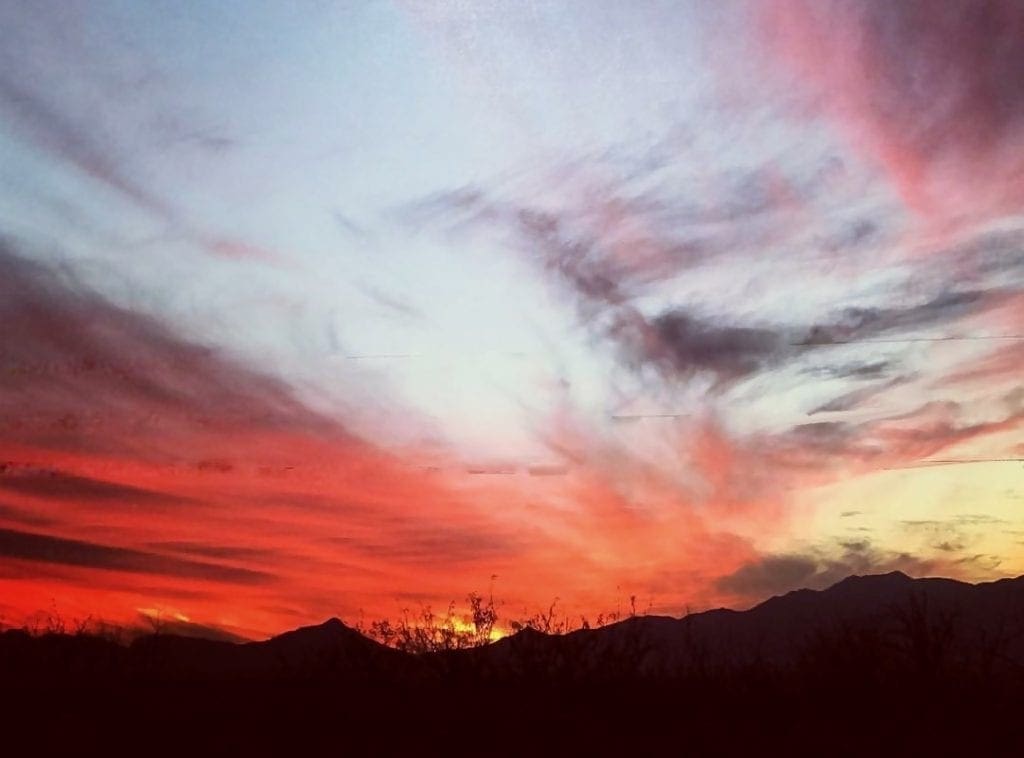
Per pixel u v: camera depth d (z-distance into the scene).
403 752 19.27
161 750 19.36
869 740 19.31
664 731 20.50
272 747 19.61
